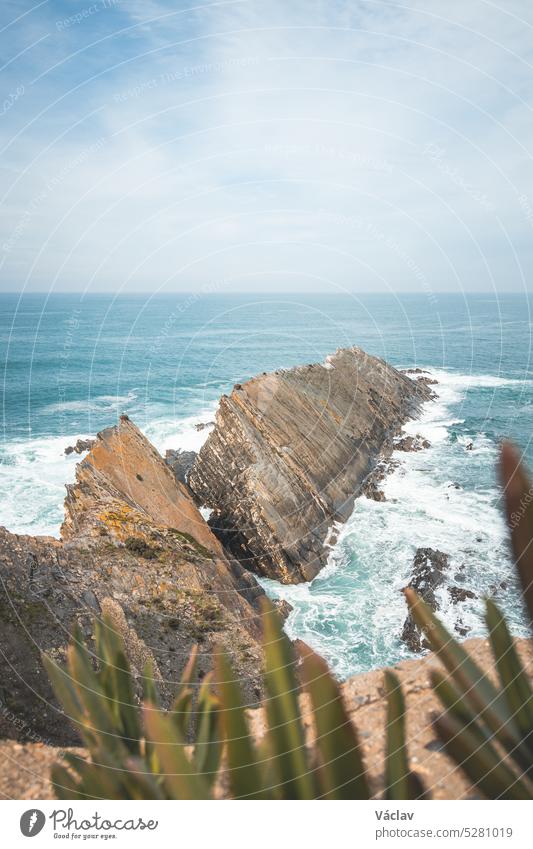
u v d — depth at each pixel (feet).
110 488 58.85
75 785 3.57
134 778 3.44
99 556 44.73
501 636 2.31
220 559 57.06
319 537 69.21
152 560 46.88
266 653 2.38
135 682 26.78
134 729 4.21
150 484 64.08
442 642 2.35
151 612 40.29
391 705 2.49
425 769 5.45
